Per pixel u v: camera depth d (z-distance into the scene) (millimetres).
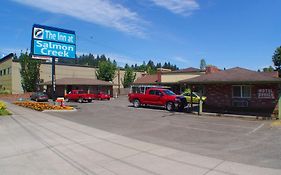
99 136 11883
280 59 57125
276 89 22234
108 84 53062
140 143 10602
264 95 22844
